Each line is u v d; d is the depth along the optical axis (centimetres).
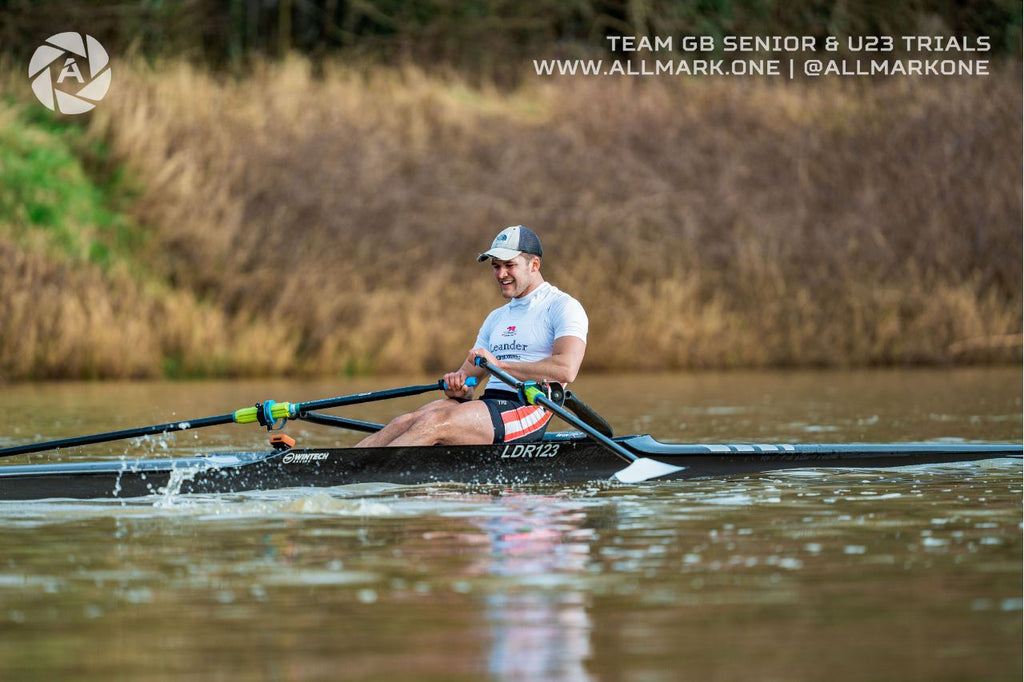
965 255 7844
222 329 6756
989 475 2791
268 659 1334
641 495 2494
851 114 8769
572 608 1534
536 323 2866
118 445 3484
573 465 2745
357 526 2114
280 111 8225
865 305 7538
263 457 2580
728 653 1352
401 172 8062
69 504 2383
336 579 1692
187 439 3669
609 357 7156
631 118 8644
